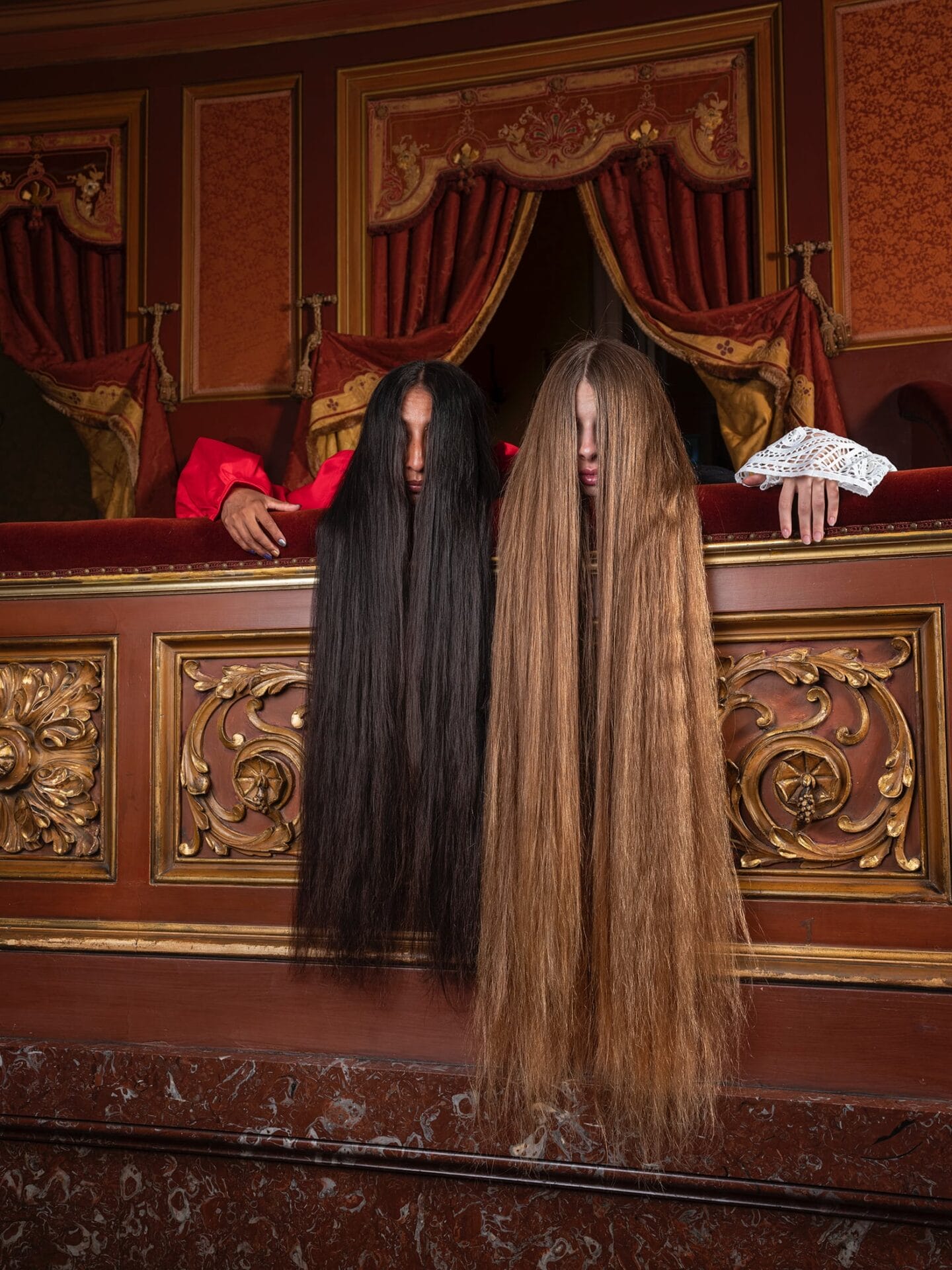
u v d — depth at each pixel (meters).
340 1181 1.59
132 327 4.91
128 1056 1.66
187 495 1.96
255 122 4.89
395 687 1.57
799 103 4.34
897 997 1.46
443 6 4.71
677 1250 1.48
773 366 4.12
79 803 1.79
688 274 4.36
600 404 1.54
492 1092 1.51
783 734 1.54
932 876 1.48
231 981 1.69
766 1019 1.50
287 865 1.70
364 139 4.77
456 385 1.64
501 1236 1.53
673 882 1.42
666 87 4.48
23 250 4.95
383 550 1.59
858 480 1.51
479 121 4.65
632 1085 1.42
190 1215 1.64
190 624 1.76
